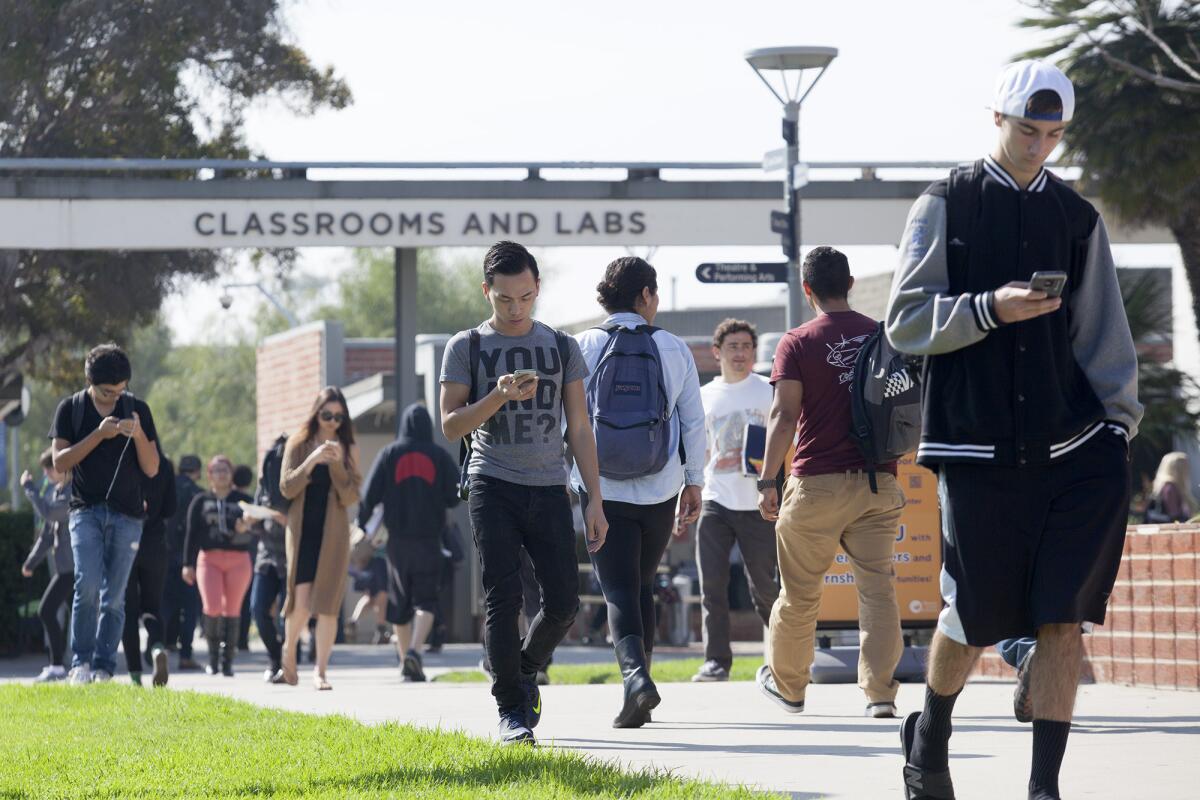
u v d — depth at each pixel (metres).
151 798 12.30
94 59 57.88
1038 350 10.29
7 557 42.56
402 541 30.00
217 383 152.25
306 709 19.92
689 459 17.67
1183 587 20.44
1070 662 10.29
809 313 38.69
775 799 11.31
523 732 14.72
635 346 17.19
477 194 44.19
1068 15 44.59
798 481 16.94
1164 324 48.28
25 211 43.47
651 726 17.17
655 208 44.53
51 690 22.48
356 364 85.69
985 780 12.73
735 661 32.78
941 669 10.62
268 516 28.91
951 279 10.58
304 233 43.88
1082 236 10.57
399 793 11.83
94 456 23.78
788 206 34.28
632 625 16.75
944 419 10.40
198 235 43.72
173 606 38.12
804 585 17.30
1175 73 44.53
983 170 10.64
